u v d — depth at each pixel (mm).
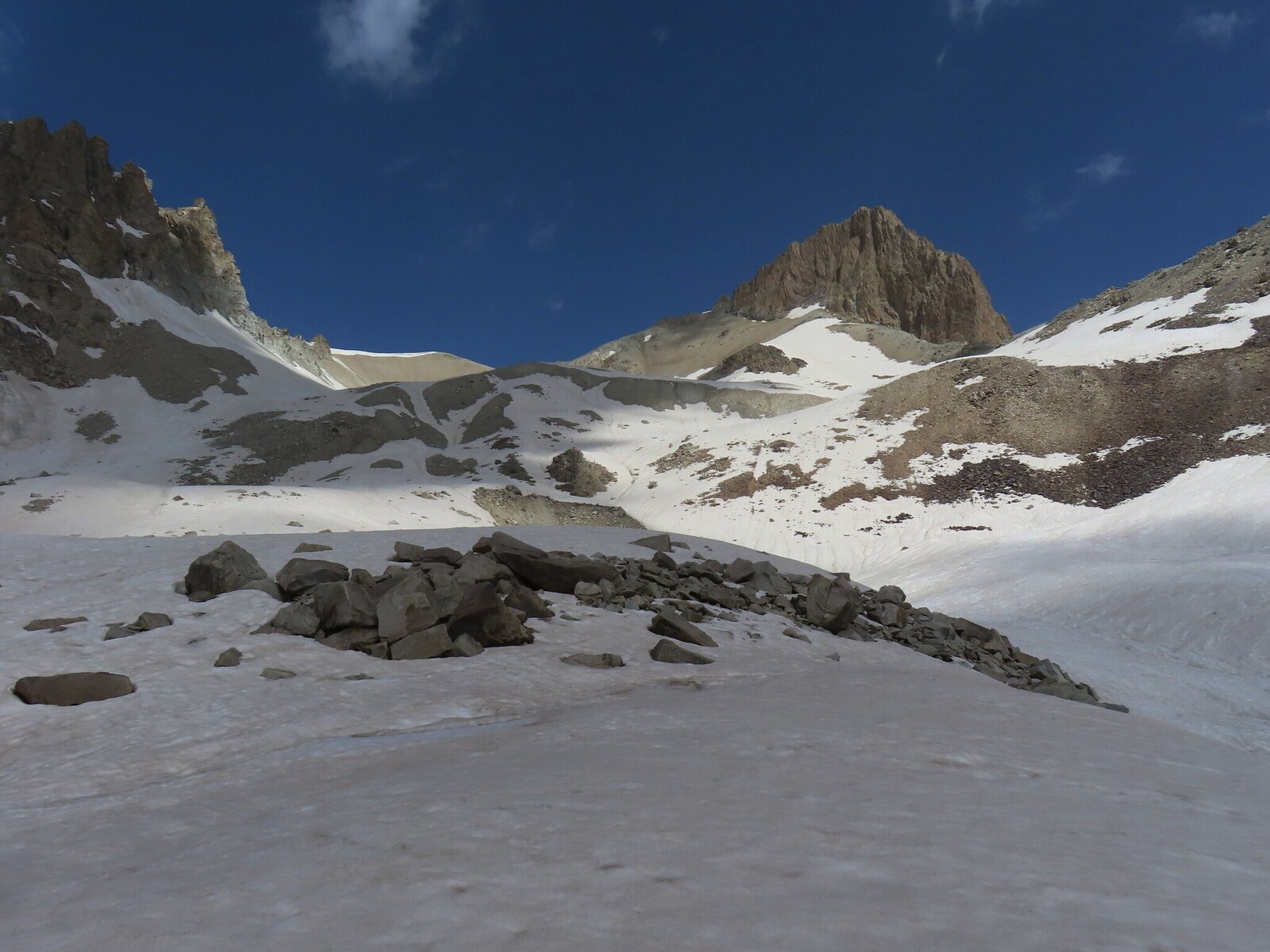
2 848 4375
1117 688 21828
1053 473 66312
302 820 4070
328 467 90000
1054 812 3645
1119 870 2688
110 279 138875
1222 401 66188
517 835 3332
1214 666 25391
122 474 85938
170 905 2797
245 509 56500
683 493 81312
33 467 91062
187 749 6812
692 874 2713
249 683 8977
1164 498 54844
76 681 8133
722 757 5074
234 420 108750
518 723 7637
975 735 6168
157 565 15141
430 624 11227
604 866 2852
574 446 102938
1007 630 31344
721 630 14328
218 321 158625
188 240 164500
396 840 3383
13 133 137250
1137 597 33219
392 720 7777
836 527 66312
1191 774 5090
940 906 2293
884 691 9453
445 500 76125
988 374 86375
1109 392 75688
